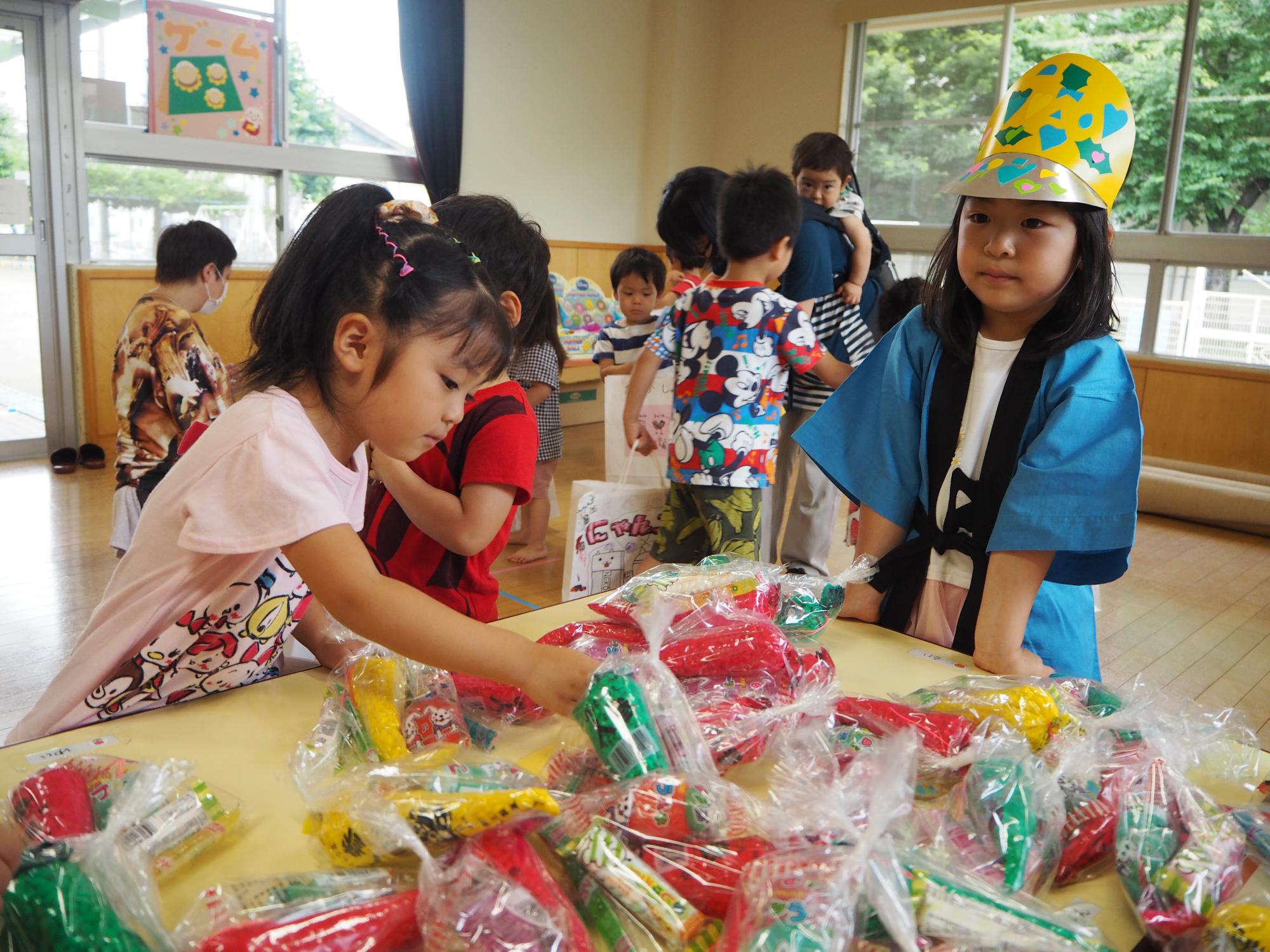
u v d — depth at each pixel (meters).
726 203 2.28
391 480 1.17
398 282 0.74
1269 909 0.54
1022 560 1.03
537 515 3.40
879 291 3.05
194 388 2.30
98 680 0.88
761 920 0.50
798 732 0.73
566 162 6.45
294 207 5.39
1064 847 0.65
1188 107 5.23
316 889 0.54
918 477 1.17
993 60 5.86
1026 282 1.02
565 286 6.02
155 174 4.85
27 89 4.35
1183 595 3.51
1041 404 1.08
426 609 0.72
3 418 4.55
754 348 2.25
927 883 0.54
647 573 1.00
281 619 0.93
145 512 0.86
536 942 0.49
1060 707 0.78
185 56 4.81
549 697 0.71
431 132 5.72
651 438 2.46
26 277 4.48
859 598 1.16
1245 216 5.14
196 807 0.61
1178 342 5.41
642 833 0.59
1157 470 4.89
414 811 0.55
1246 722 0.83
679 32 6.66
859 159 6.53
